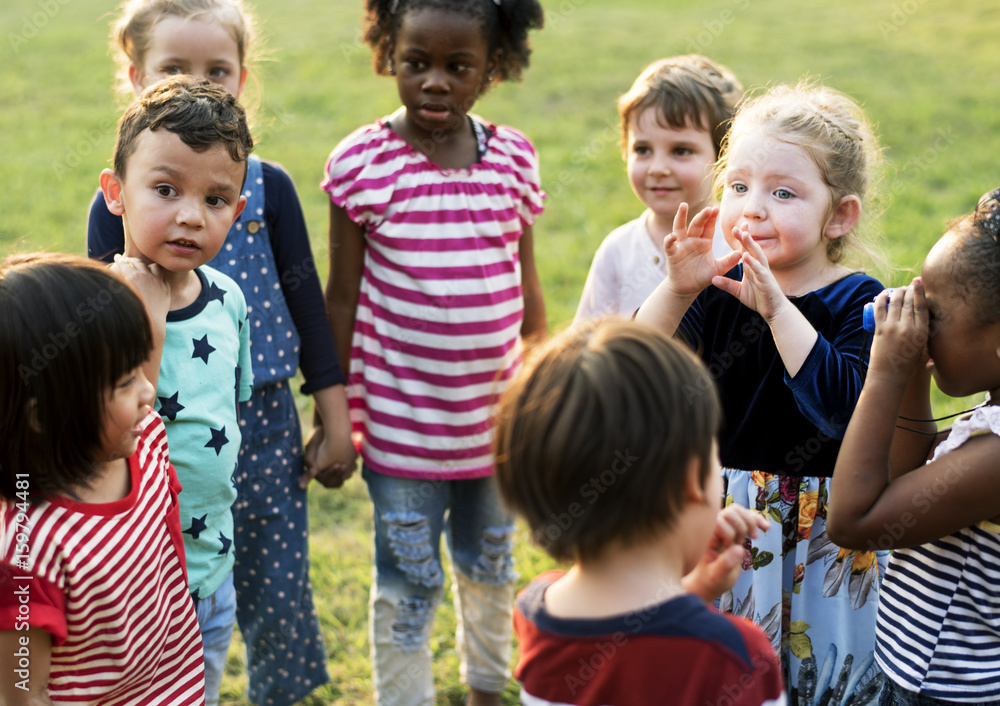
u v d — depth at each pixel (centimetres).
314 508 361
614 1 1391
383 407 247
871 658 198
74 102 882
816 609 199
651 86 244
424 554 248
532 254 274
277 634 242
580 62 1016
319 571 321
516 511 127
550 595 130
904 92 853
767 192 192
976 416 156
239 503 232
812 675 200
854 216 196
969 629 161
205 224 185
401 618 249
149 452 169
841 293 196
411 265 243
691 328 206
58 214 616
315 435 252
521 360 260
